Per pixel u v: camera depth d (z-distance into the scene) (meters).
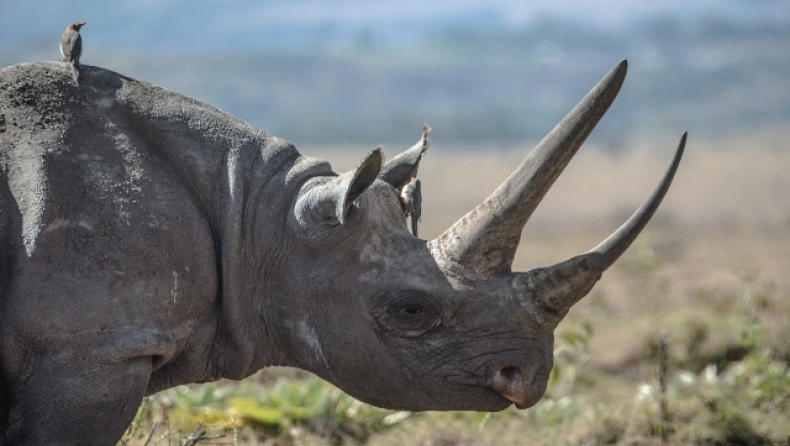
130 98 22.77
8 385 20.94
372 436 32.31
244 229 22.80
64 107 22.03
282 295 22.94
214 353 22.81
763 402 32.34
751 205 143.25
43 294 20.41
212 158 22.89
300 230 22.69
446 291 22.44
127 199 21.52
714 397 32.44
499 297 22.38
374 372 22.89
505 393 22.70
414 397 22.94
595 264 21.77
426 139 24.19
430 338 22.62
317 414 32.66
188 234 21.94
